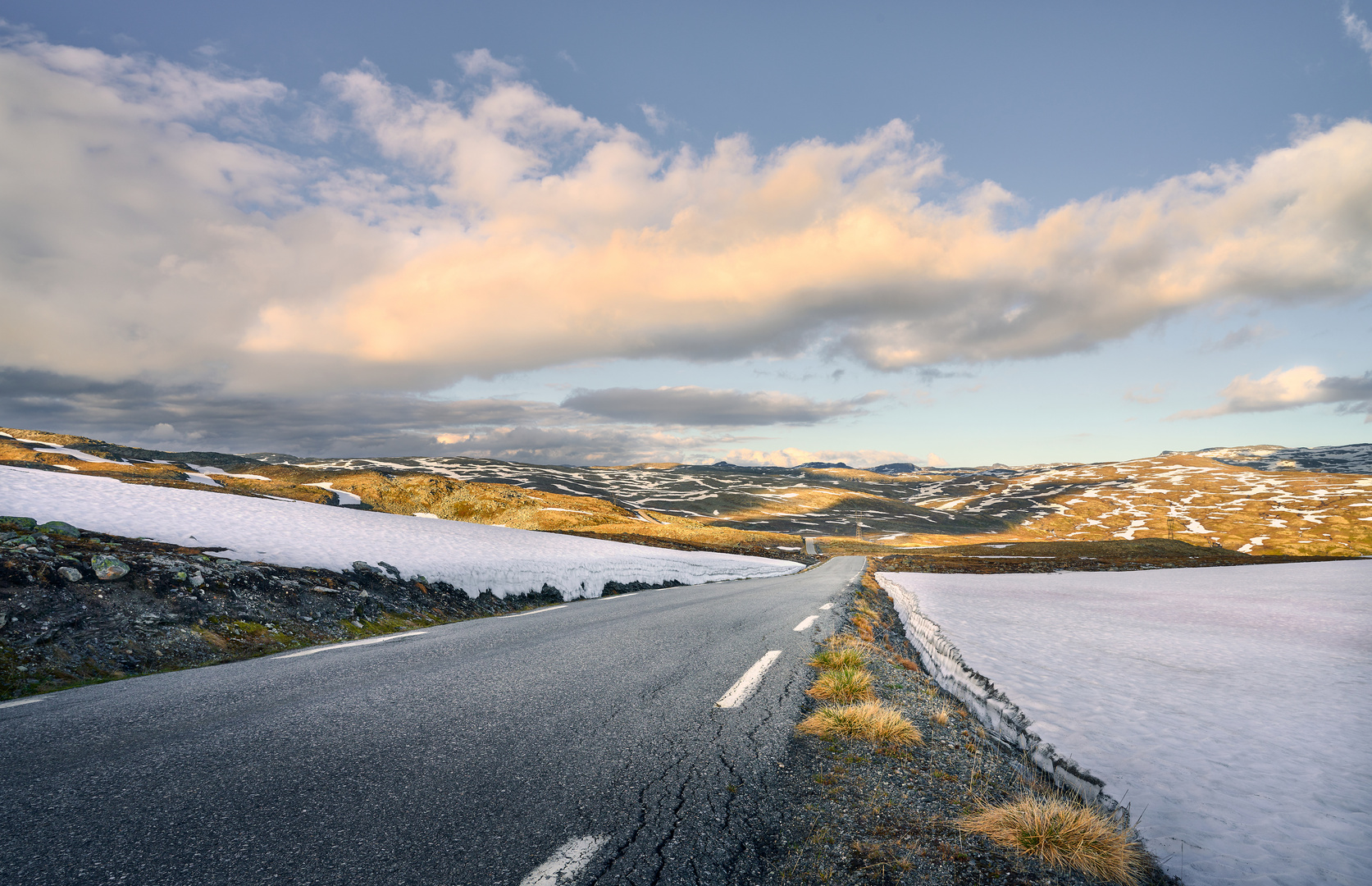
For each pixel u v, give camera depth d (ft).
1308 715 19.75
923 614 50.34
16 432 318.65
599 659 24.11
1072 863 9.39
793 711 17.54
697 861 8.92
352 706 16.57
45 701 17.26
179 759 12.32
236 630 28.71
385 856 8.66
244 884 7.89
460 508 288.92
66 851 8.55
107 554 29.71
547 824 9.80
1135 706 20.70
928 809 11.34
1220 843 10.70
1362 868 9.86
